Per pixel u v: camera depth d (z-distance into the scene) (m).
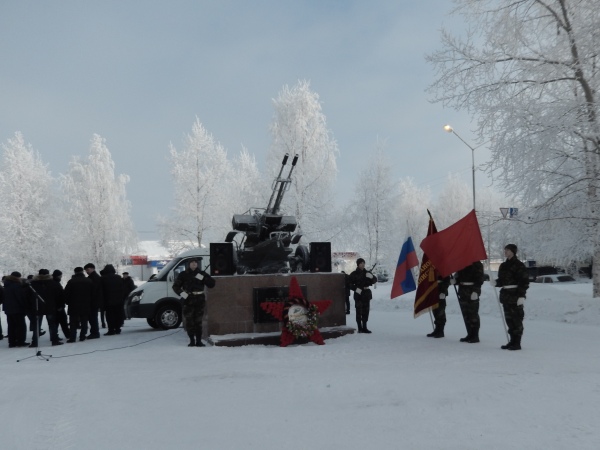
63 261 38.28
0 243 36.19
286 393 6.08
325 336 11.15
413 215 56.84
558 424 4.61
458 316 15.99
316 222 29.16
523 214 16.61
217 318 10.98
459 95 16.31
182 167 36.16
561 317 13.82
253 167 36.75
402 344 9.87
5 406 5.80
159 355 9.48
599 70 15.05
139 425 4.93
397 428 4.64
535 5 16.06
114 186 43.12
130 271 61.78
